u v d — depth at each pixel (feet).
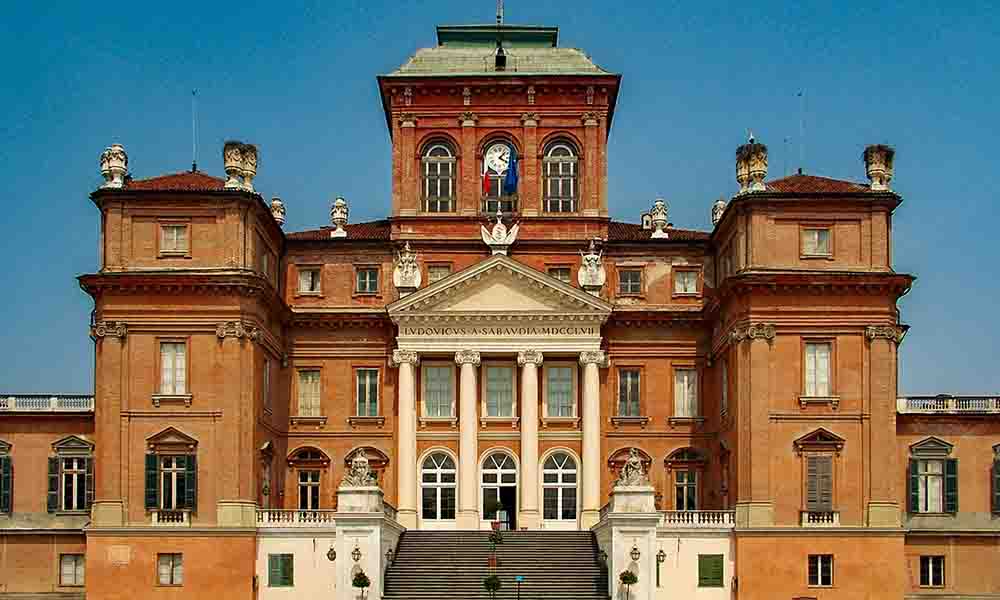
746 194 225.35
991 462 235.40
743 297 224.53
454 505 248.52
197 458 221.66
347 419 252.62
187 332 224.33
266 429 237.25
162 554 219.20
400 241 256.52
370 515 206.08
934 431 235.61
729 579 219.20
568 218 258.78
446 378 253.24
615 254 257.75
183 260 225.76
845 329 223.71
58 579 235.61
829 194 224.94
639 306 255.91
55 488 239.09
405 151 261.65
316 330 255.09
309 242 257.55
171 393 223.51
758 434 221.25
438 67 266.98
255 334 226.58
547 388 252.62
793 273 222.07
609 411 252.42
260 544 220.23
